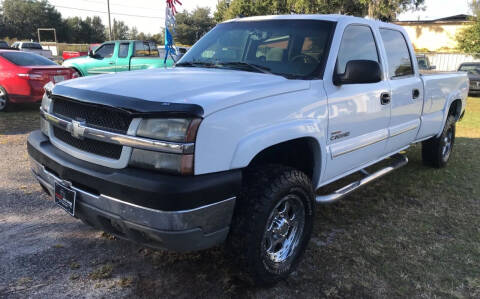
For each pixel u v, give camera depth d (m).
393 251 3.29
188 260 3.00
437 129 5.16
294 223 2.85
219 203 2.20
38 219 3.60
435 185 5.02
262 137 2.40
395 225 3.80
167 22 10.13
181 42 72.12
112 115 2.26
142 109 2.10
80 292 2.58
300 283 2.80
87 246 3.15
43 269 2.81
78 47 42.84
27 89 8.77
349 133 3.29
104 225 2.38
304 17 3.50
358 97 3.31
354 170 3.67
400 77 4.10
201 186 2.09
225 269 2.90
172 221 2.05
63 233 3.35
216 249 3.17
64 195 2.49
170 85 2.51
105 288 2.63
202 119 2.10
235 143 2.26
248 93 2.40
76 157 2.46
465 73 5.91
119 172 2.18
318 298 2.65
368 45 3.63
